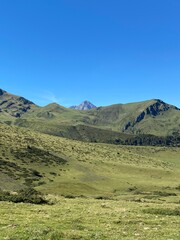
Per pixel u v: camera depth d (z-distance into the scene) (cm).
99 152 19500
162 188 12238
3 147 13325
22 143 15112
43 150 14838
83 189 9200
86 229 2314
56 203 3841
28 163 12325
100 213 3144
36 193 4378
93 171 14000
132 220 2812
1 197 3706
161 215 3256
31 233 1989
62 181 11031
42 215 2834
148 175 15362
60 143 18900
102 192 9612
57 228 2302
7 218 2595
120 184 12375
